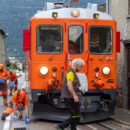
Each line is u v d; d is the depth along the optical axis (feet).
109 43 39.73
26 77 61.62
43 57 38.14
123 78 51.62
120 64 53.47
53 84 37.68
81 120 37.37
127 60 51.31
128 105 51.11
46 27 38.42
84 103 37.19
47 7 43.39
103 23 39.60
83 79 37.19
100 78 39.06
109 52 39.58
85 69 38.55
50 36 38.45
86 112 38.34
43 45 38.27
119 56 53.98
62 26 38.63
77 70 28.68
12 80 76.33
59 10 39.19
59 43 38.55
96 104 38.91
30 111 47.96
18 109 38.78
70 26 38.70
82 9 39.70
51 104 39.04
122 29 53.06
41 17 38.47
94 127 35.88
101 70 39.09
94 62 38.99
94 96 39.22
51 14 38.78
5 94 56.80
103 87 39.06
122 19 53.26
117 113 46.60
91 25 39.19
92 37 39.19
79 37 38.88
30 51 38.65
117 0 56.08
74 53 38.60
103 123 38.34
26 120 38.06
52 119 38.47
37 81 38.01
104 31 39.68
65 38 38.50
